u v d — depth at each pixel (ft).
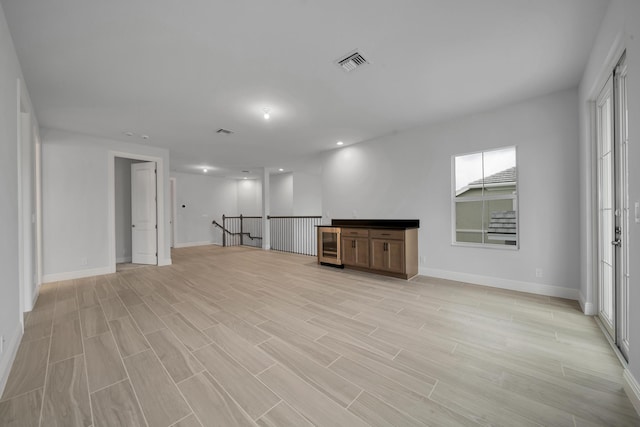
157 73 8.61
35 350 6.76
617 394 5.03
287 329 7.91
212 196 31.22
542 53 7.85
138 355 6.50
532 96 10.75
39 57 7.64
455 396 5.01
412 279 13.50
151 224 17.95
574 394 5.04
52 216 13.70
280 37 6.98
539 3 5.96
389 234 13.98
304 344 7.00
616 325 6.58
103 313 9.26
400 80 9.32
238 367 5.98
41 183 13.33
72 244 14.28
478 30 6.82
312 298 10.73
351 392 5.14
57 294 11.49
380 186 16.07
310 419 4.48
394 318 8.65
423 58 8.04
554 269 10.62
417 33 6.91
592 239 8.76
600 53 6.82
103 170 15.39
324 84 9.51
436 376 5.62
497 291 11.37
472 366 5.98
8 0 5.59
